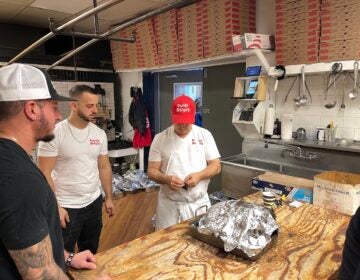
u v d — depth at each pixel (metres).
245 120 3.01
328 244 1.31
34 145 0.95
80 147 2.03
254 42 2.81
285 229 1.45
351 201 1.71
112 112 5.39
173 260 1.20
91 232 2.21
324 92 2.71
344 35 2.33
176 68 4.20
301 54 2.62
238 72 3.54
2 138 0.84
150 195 4.45
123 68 4.74
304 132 2.83
